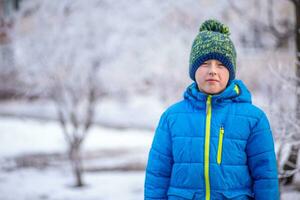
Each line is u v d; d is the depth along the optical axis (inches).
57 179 251.0
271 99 168.2
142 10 286.2
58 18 275.7
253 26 239.3
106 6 283.1
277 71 166.9
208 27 91.5
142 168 283.1
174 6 280.4
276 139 141.5
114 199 206.1
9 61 285.0
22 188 229.5
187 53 283.0
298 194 166.7
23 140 376.5
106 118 490.6
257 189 81.0
